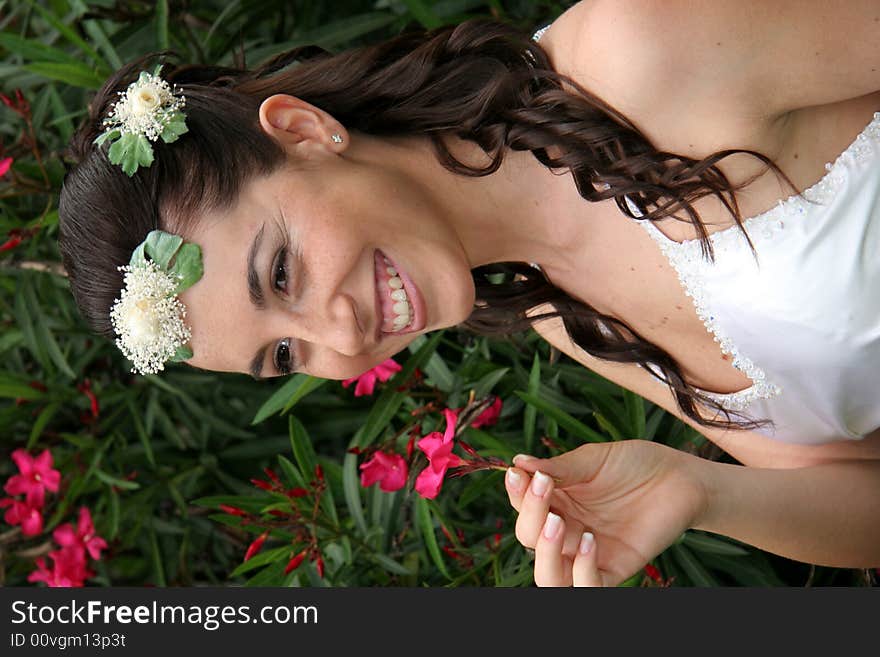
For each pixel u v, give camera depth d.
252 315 1.51
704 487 1.47
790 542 1.62
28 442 2.81
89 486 2.86
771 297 1.46
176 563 3.12
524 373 2.48
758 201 1.42
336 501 2.63
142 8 2.86
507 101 1.48
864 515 1.66
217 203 1.49
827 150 1.41
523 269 1.78
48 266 2.66
